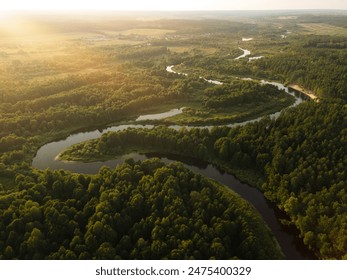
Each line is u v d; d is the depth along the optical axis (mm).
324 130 132500
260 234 98375
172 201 98875
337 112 146875
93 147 151625
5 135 161250
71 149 152375
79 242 86188
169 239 86750
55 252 85125
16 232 89562
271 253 92125
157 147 151500
